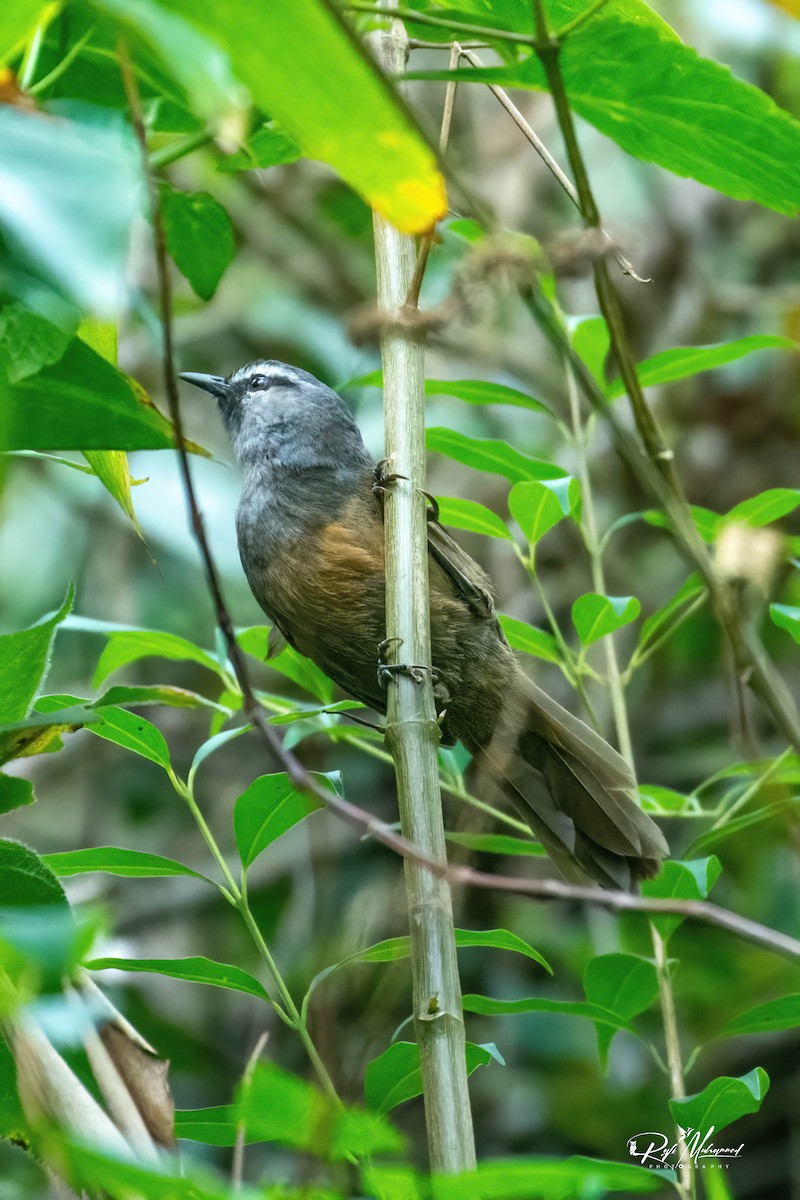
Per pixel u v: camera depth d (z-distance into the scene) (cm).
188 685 1288
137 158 325
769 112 509
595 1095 1145
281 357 1343
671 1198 976
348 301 1350
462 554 823
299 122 306
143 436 394
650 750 1265
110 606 1250
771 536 561
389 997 845
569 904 1205
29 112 330
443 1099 475
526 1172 353
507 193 1301
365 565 794
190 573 1270
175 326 1297
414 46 601
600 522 1256
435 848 527
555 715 788
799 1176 1084
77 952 312
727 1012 1134
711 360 776
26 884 446
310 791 425
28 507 1302
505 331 1228
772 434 1281
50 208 285
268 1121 365
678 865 683
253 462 853
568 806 780
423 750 550
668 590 1247
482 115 1338
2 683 486
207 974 578
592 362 785
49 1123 358
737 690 577
